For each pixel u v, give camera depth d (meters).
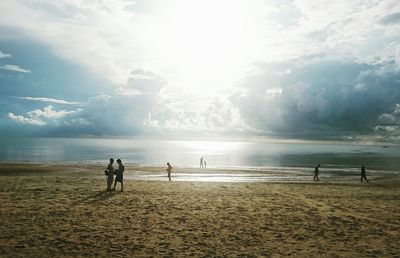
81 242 10.07
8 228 11.48
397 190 26.08
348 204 17.77
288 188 25.12
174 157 118.38
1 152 117.69
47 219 12.97
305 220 13.70
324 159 108.75
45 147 193.00
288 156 137.25
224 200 18.33
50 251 9.16
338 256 9.20
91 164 62.09
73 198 18.03
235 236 11.16
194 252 9.35
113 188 21.62
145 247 9.70
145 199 18.14
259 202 17.92
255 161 94.88
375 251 9.66
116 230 11.60
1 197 17.69
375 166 71.69
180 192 21.16
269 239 10.89
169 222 12.95
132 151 169.75
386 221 13.70
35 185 23.48
